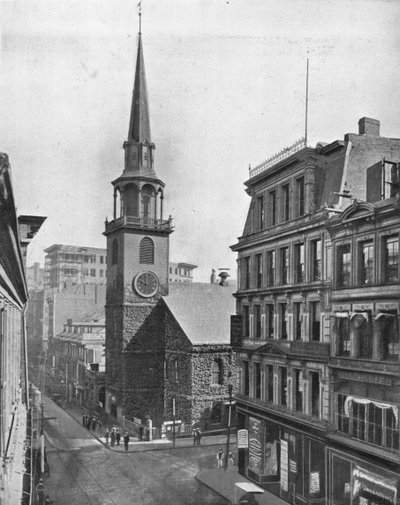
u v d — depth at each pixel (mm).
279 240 29812
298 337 28047
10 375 17547
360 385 23422
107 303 42562
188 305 45000
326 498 24641
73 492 25062
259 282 32375
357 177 26547
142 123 36781
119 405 40312
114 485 26562
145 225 42688
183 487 27328
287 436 28125
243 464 30859
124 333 42969
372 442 22453
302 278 27672
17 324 24562
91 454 30250
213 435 39875
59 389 37406
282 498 27438
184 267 46344
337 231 24953
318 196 27562
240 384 33562
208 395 41781
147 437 36188
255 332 32375
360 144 27047
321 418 25359
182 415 42000
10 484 13094
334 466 24578
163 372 43344
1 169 7648
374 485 21859
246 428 32000
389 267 22094
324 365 25359
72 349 39156
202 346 41906
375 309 22406
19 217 25828
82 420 34156
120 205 41156
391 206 21453
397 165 25125
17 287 20016
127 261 42844
